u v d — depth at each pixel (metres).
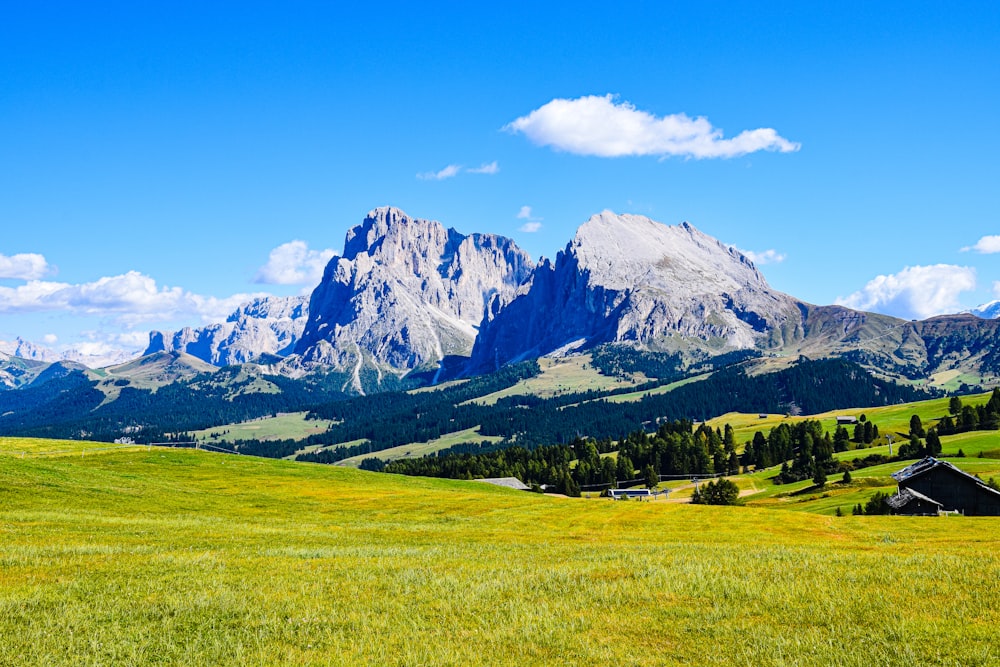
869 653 18.56
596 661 18.86
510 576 30.19
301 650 20.17
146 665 19.03
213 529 53.53
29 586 27.59
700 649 19.52
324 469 124.25
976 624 20.64
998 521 68.81
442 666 18.61
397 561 36.03
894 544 46.84
